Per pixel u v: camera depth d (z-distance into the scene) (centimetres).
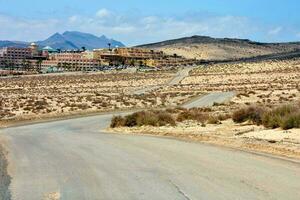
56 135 3553
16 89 15312
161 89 14150
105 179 1502
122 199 1201
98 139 3030
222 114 4859
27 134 3769
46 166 1852
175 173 1580
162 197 1202
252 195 1201
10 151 2466
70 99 10088
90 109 7612
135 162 1870
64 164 1884
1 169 1811
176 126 3931
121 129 4050
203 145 2506
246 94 9412
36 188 1395
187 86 15088
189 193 1243
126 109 7744
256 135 2803
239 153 2109
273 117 3169
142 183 1411
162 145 2520
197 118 4438
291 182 1373
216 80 17912
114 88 15538
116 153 2195
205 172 1584
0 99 10262
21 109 7494
